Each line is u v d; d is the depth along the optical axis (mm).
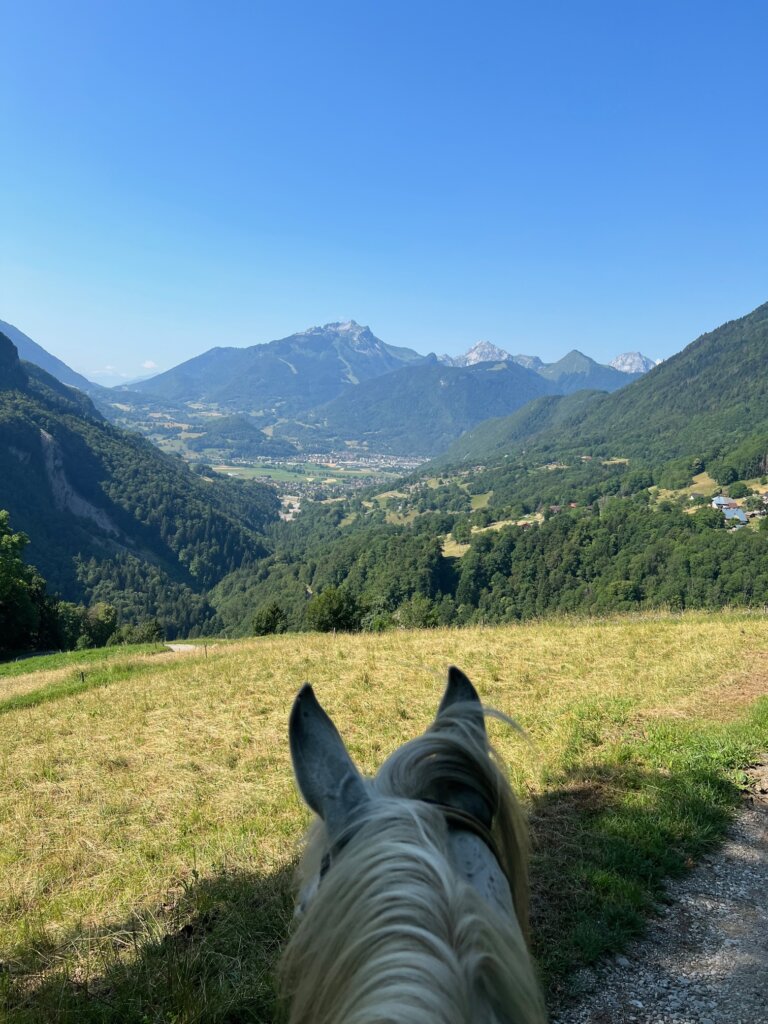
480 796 1094
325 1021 710
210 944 3420
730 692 7656
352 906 770
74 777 7129
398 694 8992
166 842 5125
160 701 10352
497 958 729
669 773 5242
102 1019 2934
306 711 1103
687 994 2914
